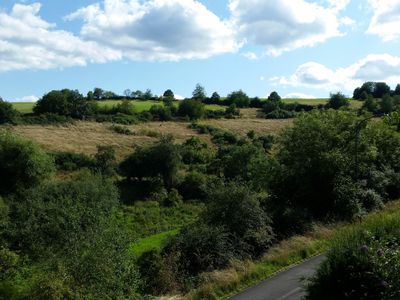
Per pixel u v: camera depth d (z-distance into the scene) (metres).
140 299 17.20
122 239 18.67
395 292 10.16
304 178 29.89
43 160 48.31
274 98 149.12
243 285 17.34
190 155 64.69
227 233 22.14
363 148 31.92
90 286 15.18
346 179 29.30
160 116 106.94
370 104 108.88
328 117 33.19
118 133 84.31
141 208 46.31
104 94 154.75
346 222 25.78
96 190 42.38
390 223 14.82
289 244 21.39
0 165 46.03
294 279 17.00
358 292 11.18
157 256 20.91
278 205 27.94
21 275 21.00
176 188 52.34
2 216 32.81
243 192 24.22
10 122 81.25
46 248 25.11
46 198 39.66
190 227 23.91
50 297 14.11
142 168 52.75
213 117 117.00
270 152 70.75
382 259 10.80
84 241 18.20
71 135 77.75
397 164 35.66
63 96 95.31
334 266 11.80
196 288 18.31
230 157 56.34
